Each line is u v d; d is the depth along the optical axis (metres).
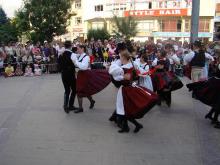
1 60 13.88
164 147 5.52
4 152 5.28
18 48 14.72
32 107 8.14
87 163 4.88
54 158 5.06
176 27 46.28
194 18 12.78
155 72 7.97
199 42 9.16
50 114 7.49
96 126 6.61
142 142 5.75
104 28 40.09
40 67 14.67
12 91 10.26
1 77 13.68
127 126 6.23
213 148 5.50
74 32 52.12
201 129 6.49
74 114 7.49
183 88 10.74
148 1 47.56
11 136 6.01
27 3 25.33
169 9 45.94
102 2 50.25
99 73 7.57
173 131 6.35
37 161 4.95
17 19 27.00
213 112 7.36
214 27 46.34
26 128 6.48
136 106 5.88
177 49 13.80
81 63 7.24
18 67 14.22
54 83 11.74
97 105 8.35
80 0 51.97
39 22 25.11
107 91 10.16
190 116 7.41
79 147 5.50
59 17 25.44
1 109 7.96
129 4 48.69
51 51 15.00
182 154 5.24
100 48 15.86
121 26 40.00
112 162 4.91
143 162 4.93
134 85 6.03
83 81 7.44
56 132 6.24
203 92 6.86
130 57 6.08
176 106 8.31
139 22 48.03
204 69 9.28
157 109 7.99
